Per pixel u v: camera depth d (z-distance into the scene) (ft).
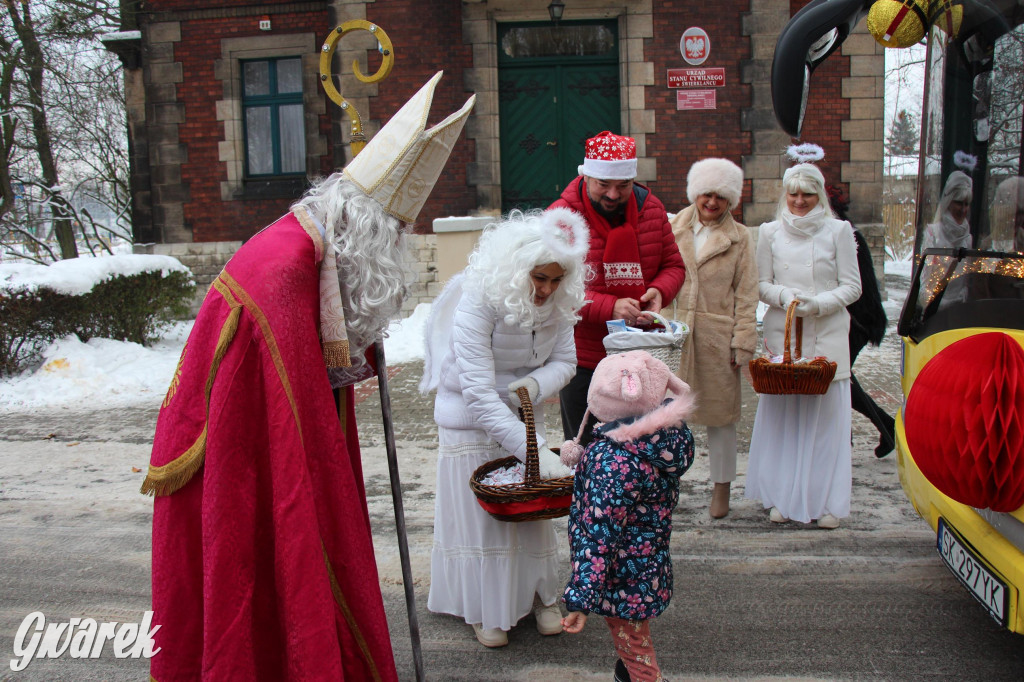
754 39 36.55
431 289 38.24
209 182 41.93
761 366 13.00
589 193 12.90
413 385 26.09
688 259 14.42
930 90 11.21
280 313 7.27
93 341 29.45
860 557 13.07
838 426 13.92
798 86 11.86
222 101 41.55
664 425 7.90
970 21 10.15
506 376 10.44
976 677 9.72
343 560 7.48
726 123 37.09
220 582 7.06
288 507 7.08
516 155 38.50
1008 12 9.41
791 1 36.65
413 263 8.37
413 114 7.90
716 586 12.19
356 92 37.81
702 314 14.25
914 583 12.15
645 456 7.91
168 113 41.83
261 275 7.31
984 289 9.55
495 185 37.68
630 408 8.04
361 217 7.66
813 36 11.68
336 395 8.75
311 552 7.09
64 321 28.48
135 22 44.68
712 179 14.05
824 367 12.71
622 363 8.15
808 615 11.28
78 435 21.67
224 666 7.01
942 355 8.50
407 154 7.78
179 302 35.01
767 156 37.09
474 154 37.47
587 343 12.93
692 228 14.70
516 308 9.45
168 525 7.47
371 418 22.35
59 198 50.80
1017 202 9.17
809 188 13.99
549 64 37.93
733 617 11.27
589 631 11.10
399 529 8.99
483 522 10.45
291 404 7.18
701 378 14.33
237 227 42.01
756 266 14.37
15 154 49.42
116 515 16.01
